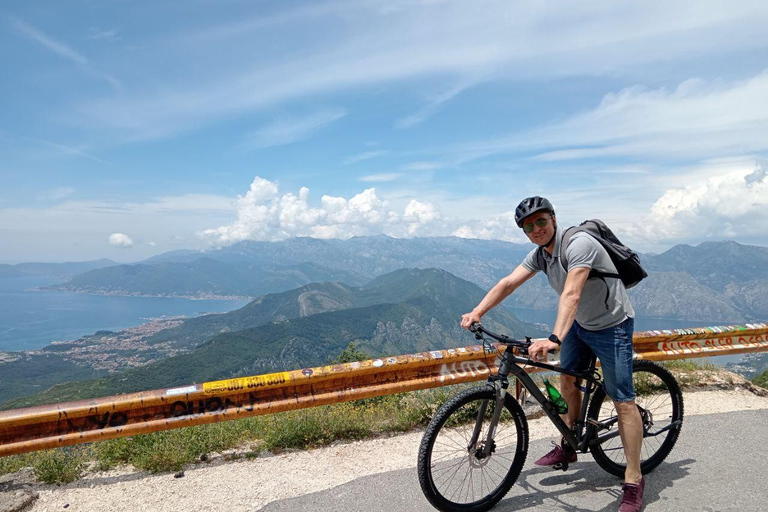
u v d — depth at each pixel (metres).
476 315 3.60
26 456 4.85
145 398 4.31
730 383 6.68
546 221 3.30
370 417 5.59
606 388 3.56
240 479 4.16
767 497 3.48
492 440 3.43
